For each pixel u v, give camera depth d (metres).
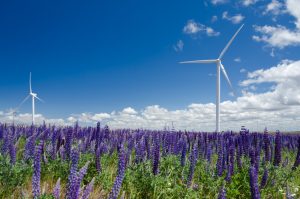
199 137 23.73
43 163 13.45
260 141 21.03
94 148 16.23
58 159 13.82
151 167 13.59
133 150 17.89
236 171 15.01
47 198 8.43
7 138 14.41
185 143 15.05
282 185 13.90
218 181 13.35
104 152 16.30
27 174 12.40
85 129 23.78
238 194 12.41
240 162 15.38
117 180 8.69
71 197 7.58
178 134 24.20
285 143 28.41
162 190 11.98
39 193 8.55
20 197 9.91
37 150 8.60
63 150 14.00
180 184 12.79
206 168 14.89
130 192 11.84
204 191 13.15
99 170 12.63
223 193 10.29
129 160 14.16
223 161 14.44
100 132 18.52
